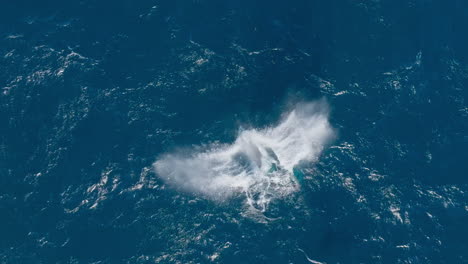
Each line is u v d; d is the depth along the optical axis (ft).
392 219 325.42
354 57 387.96
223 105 367.04
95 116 359.46
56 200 329.93
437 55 387.34
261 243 315.78
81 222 322.34
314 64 385.09
